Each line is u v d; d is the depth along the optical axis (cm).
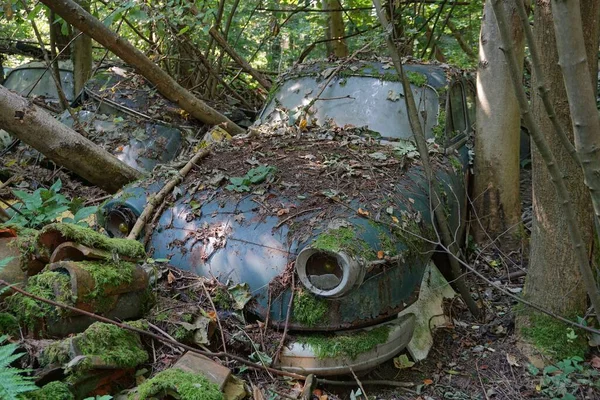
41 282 257
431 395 313
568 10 176
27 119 392
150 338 277
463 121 502
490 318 384
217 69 805
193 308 295
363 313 288
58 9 477
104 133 546
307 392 275
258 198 332
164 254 332
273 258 299
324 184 341
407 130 431
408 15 717
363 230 297
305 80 486
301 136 428
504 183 481
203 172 372
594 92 194
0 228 292
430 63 504
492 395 316
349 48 1012
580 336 344
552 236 344
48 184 521
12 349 204
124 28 855
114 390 251
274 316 293
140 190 366
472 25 1019
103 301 264
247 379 279
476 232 489
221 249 315
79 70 710
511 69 196
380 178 353
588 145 188
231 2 888
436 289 387
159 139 550
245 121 684
